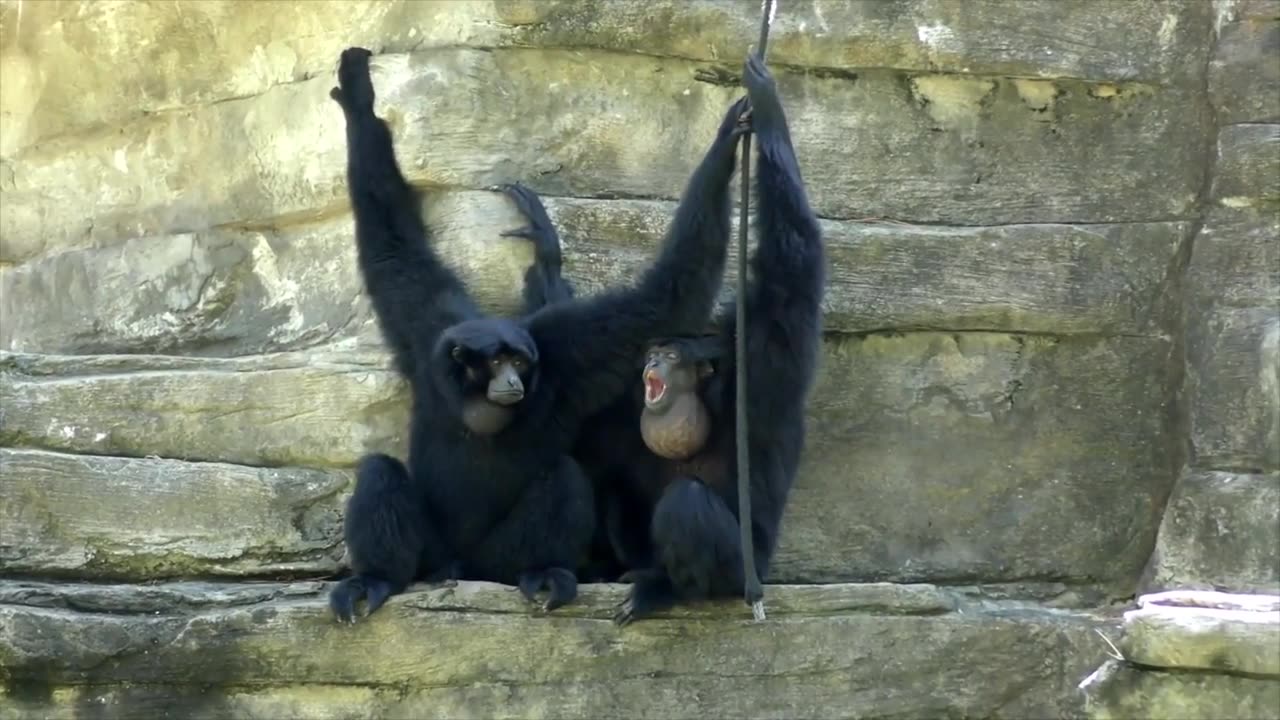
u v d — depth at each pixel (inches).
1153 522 598.9
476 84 582.2
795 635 520.7
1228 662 496.7
